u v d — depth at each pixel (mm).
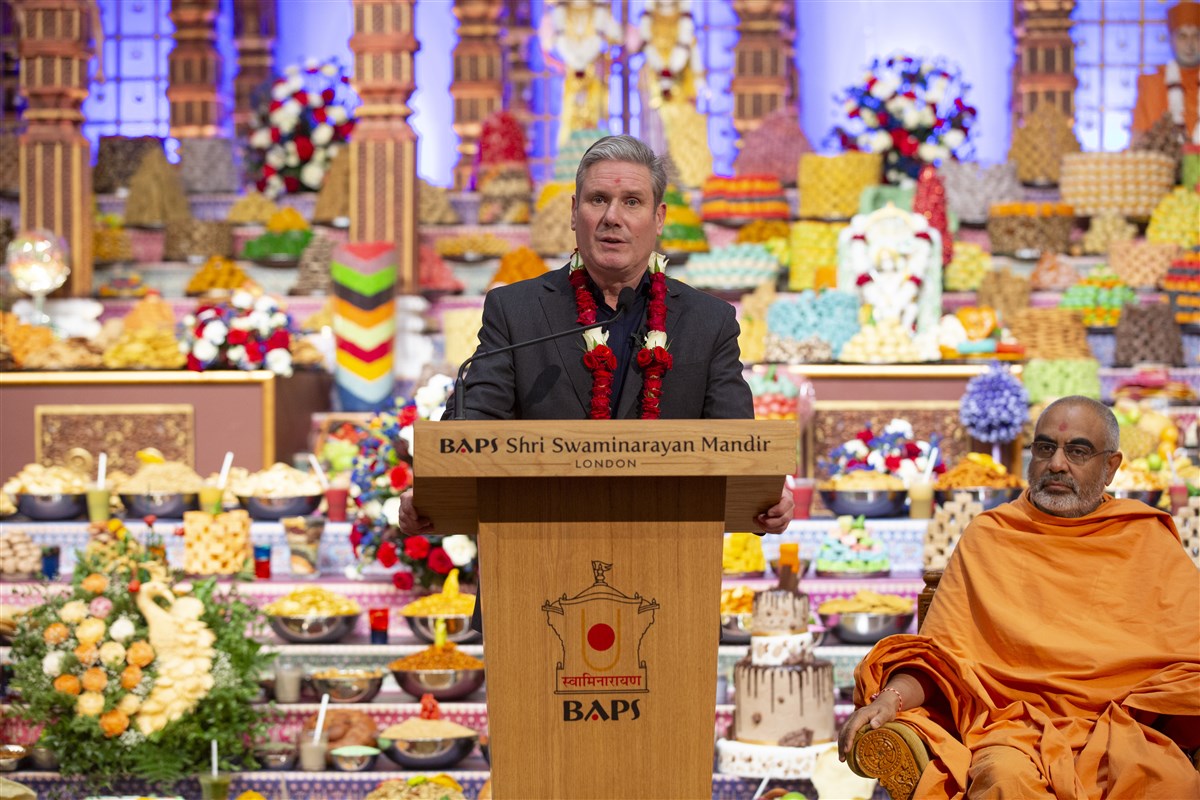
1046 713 3508
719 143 11883
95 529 5883
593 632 2223
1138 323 8414
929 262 8078
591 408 2617
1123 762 3275
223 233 9539
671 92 10406
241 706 5223
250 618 5414
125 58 12086
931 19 11711
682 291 2746
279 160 10250
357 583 6055
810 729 5016
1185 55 10469
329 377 8320
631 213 2646
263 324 7234
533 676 2221
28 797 4531
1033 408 7539
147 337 7277
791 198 9992
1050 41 11367
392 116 9117
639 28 10508
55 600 5234
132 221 9734
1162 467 6562
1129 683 3500
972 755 3416
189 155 10609
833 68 11734
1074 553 3672
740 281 8555
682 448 2139
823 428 7285
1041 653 3551
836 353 7781
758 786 5086
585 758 2225
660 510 2217
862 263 8008
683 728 2229
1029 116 9898
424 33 12055
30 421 7145
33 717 5062
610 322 2621
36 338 7594
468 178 11438
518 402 2705
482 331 2766
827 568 6066
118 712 5008
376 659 5750
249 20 11898
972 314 7879
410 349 8727
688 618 2225
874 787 4852
